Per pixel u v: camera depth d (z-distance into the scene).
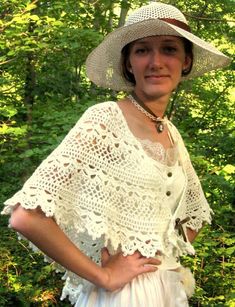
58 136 4.46
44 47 5.24
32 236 1.64
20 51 5.26
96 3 5.93
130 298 1.78
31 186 1.64
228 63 2.22
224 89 7.05
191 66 2.07
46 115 4.88
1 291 4.65
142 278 1.81
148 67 1.84
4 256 5.00
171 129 2.00
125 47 1.94
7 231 5.22
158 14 1.87
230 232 4.57
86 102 5.33
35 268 5.03
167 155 1.89
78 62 6.00
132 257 1.78
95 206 1.71
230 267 4.38
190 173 2.18
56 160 1.68
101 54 2.04
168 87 1.85
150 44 1.84
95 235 1.69
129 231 1.76
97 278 1.73
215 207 4.75
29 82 6.27
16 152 5.25
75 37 5.24
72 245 1.70
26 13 5.24
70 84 6.43
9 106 5.22
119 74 2.09
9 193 5.19
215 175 4.86
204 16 6.87
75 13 5.67
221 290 4.25
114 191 1.74
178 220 1.95
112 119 1.78
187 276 1.99
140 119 1.86
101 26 6.17
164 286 1.84
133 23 1.81
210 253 4.11
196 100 7.08
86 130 1.72
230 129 6.36
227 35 6.81
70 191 1.70
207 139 5.93
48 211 1.63
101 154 1.73
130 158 1.76
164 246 1.85
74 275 1.89
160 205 1.80
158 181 1.79
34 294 4.68
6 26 5.14
